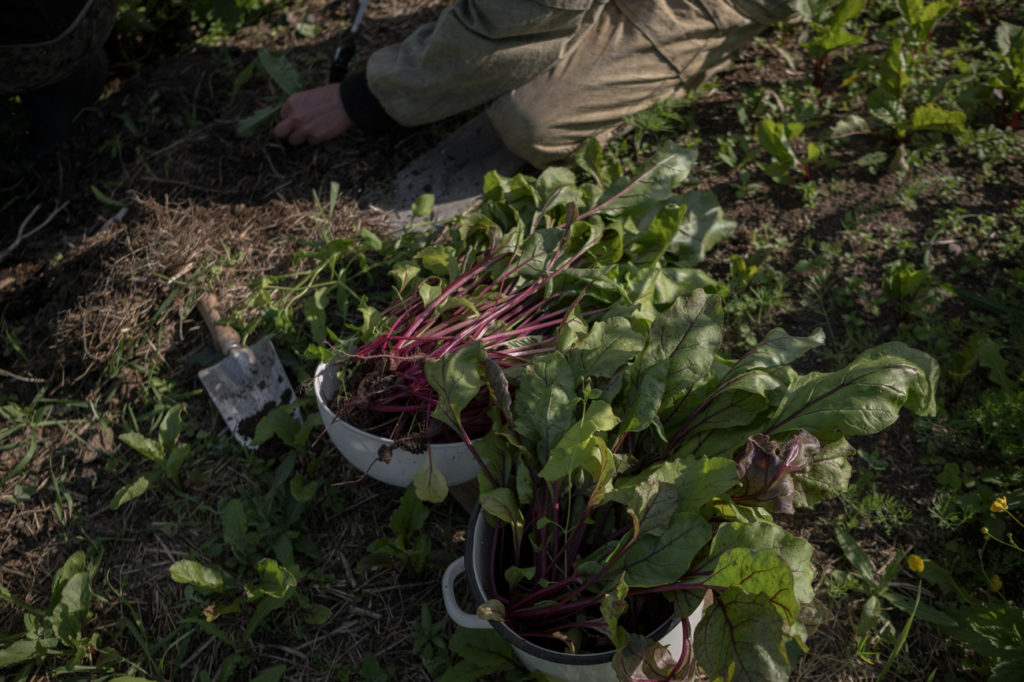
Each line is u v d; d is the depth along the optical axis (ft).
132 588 6.14
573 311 6.12
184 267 7.86
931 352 6.91
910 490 6.24
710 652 4.19
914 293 7.16
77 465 6.93
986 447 6.37
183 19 10.83
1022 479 6.02
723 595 4.28
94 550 6.34
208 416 7.10
